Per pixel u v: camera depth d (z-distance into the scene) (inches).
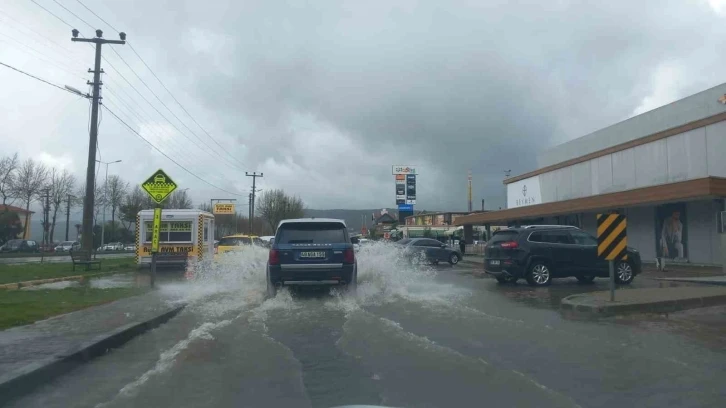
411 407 212.8
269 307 464.1
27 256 1806.1
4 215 2386.8
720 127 939.3
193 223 932.0
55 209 2279.8
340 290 530.9
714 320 405.1
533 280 642.8
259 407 213.6
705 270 890.7
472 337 341.7
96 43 969.5
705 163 972.6
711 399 222.5
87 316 395.9
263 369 269.0
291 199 2632.9
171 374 259.1
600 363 278.7
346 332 356.2
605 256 458.3
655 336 345.1
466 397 224.8
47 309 422.6
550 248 649.6
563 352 302.0
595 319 409.1
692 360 283.9
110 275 819.4
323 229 521.3
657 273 853.8
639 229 1163.3
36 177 2005.4
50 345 294.7
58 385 245.1
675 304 455.5
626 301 450.9
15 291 559.2
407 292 579.5
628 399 222.7
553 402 218.2
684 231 1023.0
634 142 1168.2
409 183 2743.6
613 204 1066.1
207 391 233.5
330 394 229.6
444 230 2694.4
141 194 2279.8
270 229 2780.5
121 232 2883.9
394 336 340.8
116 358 297.1
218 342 328.8
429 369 267.1
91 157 948.6
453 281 724.0
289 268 498.0
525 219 1556.3
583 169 1379.2
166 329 381.7
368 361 283.0
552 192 1539.1
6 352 278.2
